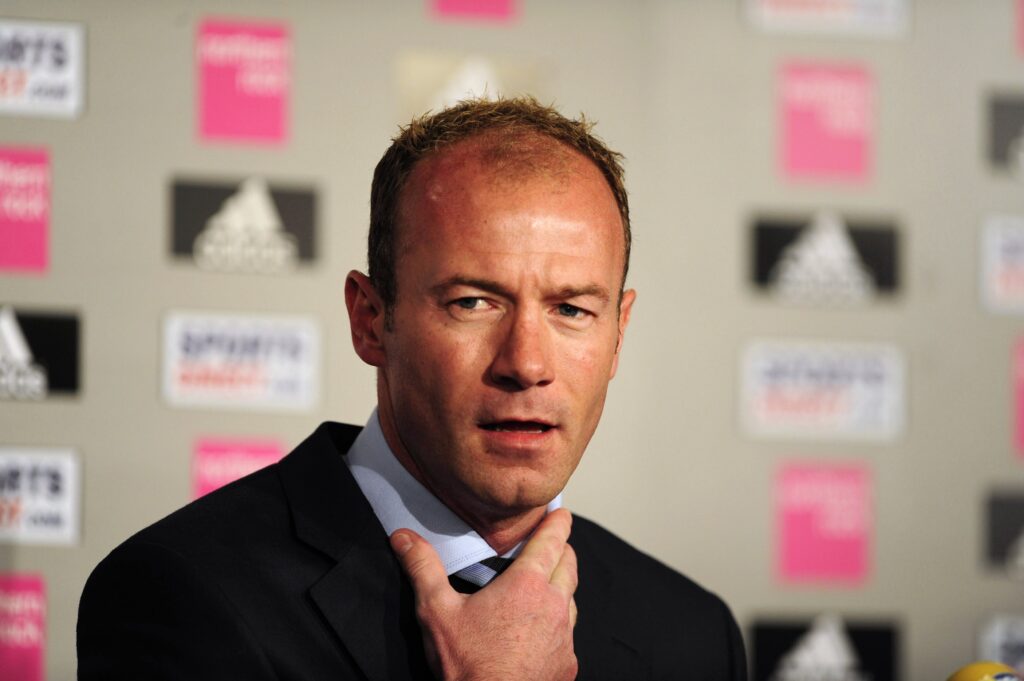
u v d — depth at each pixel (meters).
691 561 9.44
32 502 8.77
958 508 9.74
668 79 9.56
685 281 9.52
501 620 3.59
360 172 9.16
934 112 9.79
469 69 9.33
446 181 3.60
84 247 8.88
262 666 3.53
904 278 9.73
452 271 3.51
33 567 8.76
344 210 9.12
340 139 9.14
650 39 9.55
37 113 8.86
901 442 9.70
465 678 3.53
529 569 3.71
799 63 9.69
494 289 3.50
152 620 3.59
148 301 8.92
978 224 9.80
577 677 4.16
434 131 3.80
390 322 3.71
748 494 9.53
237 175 9.04
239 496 3.99
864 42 9.75
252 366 8.99
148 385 8.91
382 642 3.73
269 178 9.06
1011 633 9.75
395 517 3.91
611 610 4.39
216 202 9.00
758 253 9.60
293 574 3.77
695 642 4.53
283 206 9.06
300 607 3.71
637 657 4.34
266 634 3.61
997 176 9.84
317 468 4.07
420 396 3.60
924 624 9.68
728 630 4.66
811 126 9.69
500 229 3.50
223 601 3.59
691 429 9.47
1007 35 9.88
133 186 8.95
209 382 8.95
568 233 3.54
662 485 9.41
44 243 8.85
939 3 9.81
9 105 8.84
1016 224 9.83
